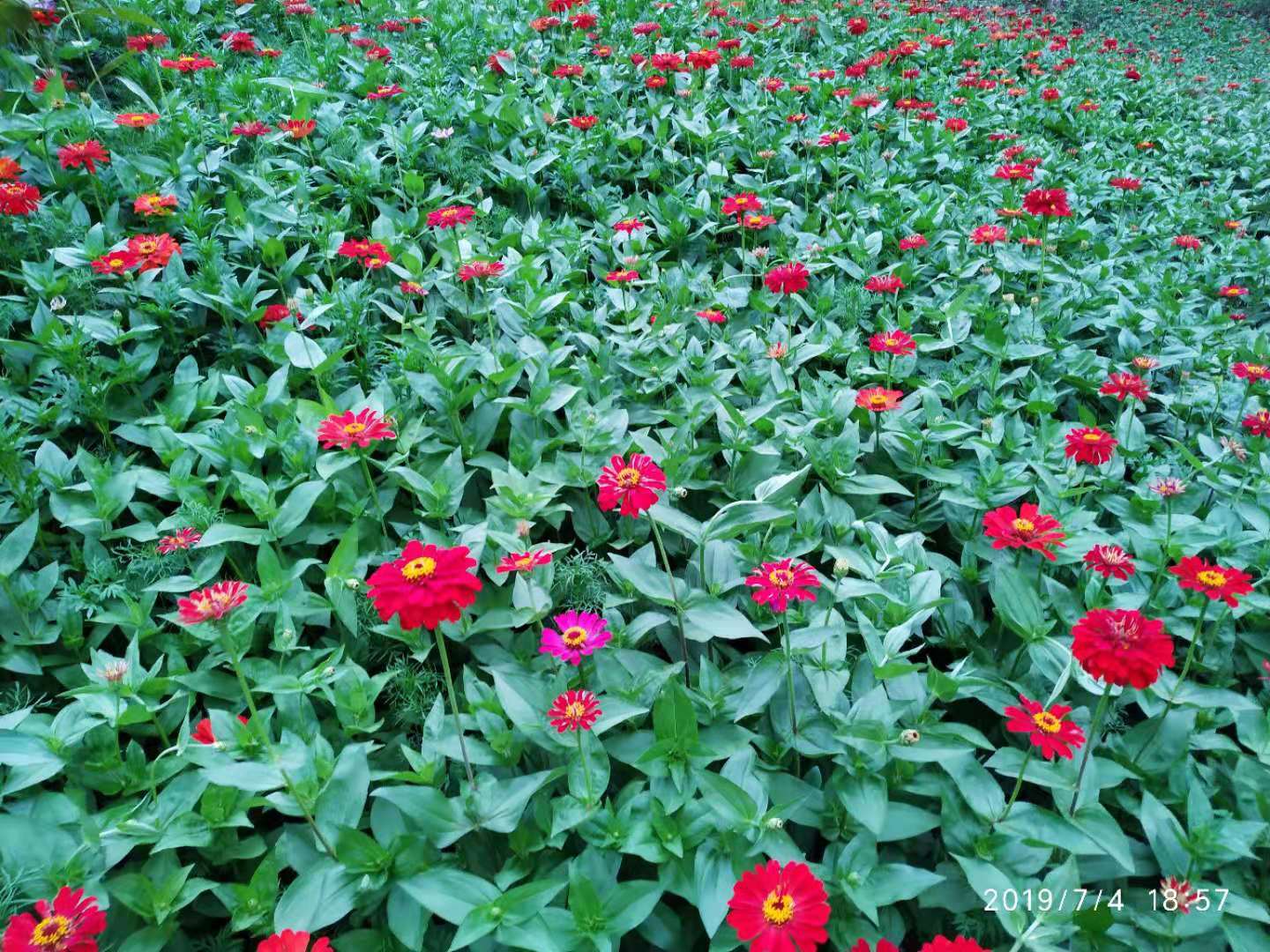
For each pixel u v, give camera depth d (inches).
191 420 44.9
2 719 31.2
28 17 63.7
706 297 57.2
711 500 42.8
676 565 40.8
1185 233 79.6
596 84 86.4
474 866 29.4
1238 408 50.9
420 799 28.9
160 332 47.6
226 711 31.2
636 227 57.3
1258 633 37.5
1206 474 43.8
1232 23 203.3
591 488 42.2
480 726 31.2
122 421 44.0
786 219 69.6
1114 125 104.0
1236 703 32.6
